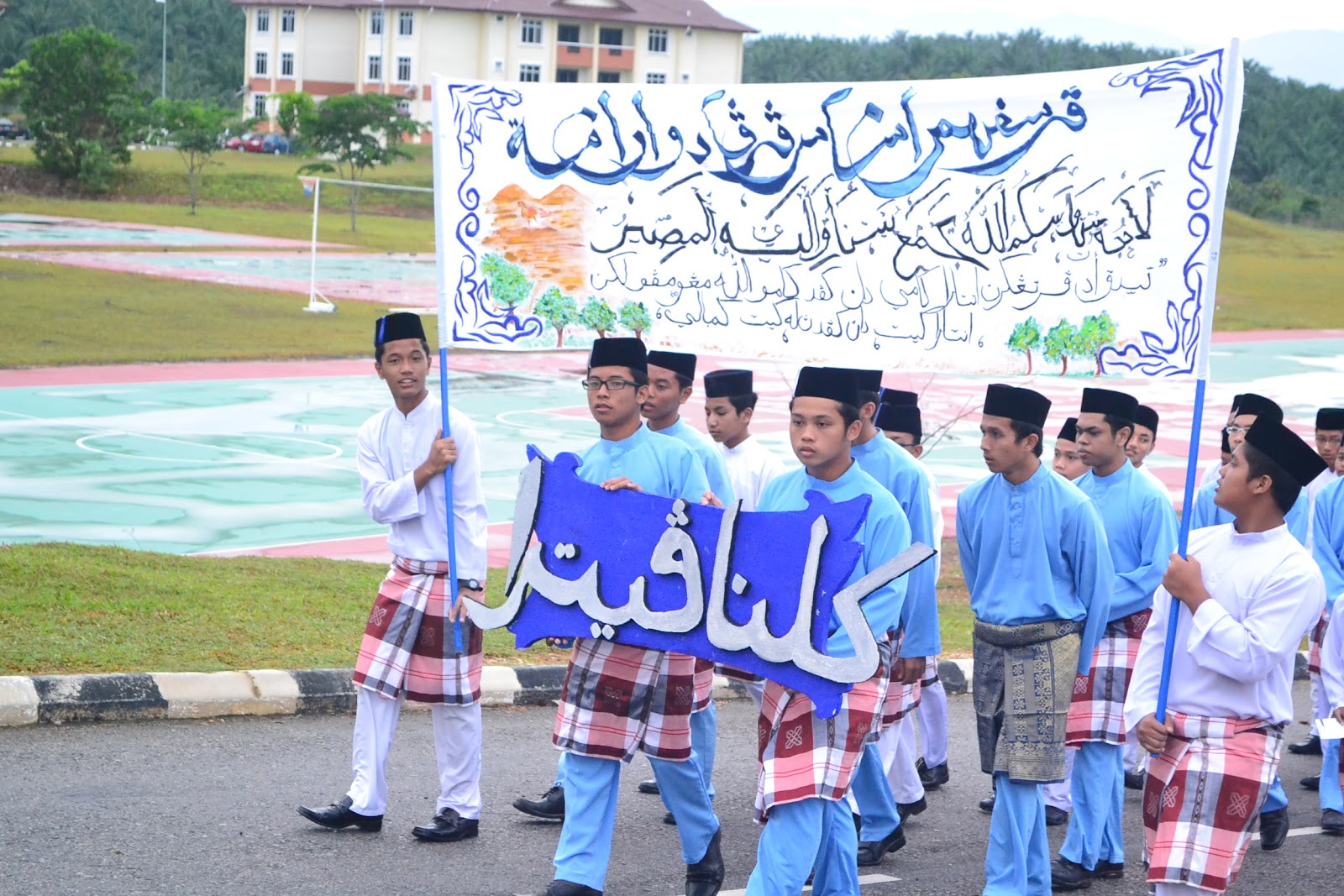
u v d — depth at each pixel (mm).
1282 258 60938
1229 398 28578
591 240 6457
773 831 5375
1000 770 6020
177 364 26375
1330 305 49469
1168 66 5590
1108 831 6746
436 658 6496
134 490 15852
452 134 6418
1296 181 84312
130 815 6434
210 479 16766
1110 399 7113
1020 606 6070
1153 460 21906
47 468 16812
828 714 5207
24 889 5508
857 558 5242
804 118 6188
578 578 5770
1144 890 6625
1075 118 5758
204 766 7223
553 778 7641
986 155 5926
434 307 37250
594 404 6113
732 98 6258
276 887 5754
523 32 83500
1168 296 5637
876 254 6133
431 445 6578
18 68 61156
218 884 5727
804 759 5367
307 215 60906
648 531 5680
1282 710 5035
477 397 24953
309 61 88188
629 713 5727
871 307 6156
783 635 5332
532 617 5859
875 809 6730
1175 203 5605
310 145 66500
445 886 5926
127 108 61406
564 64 84500
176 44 104562
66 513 14438
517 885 5992
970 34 110375
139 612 9211
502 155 6441
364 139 66125
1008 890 5922
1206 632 4926
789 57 104625
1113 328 5746
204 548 13305
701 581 5516
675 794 5918
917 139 6031
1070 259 5812
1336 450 8461
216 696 8039
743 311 6332
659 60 86062
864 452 6652
